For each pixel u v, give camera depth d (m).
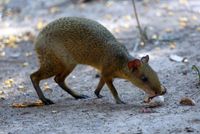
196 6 21.28
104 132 9.81
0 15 21.88
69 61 12.21
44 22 21.08
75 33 12.09
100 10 21.98
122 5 22.44
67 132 9.97
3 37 19.52
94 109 11.43
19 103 12.45
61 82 12.47
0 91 13.55
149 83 11.56
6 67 15.98
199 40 16.78
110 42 12.05
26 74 15.10
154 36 17.38
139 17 20.48
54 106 11.96
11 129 10.45
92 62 12.27
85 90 13.20
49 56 12.09
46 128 10.33
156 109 11.01
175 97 11.77
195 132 9.52
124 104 11.70
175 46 16.41
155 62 14.94
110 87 12.00
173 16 20.27
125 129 9.88
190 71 13.73
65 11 22.38
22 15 22.50
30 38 19.05
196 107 10.93
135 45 16.72
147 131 9.69
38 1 23.92
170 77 13.41
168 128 9.77
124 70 11.90
